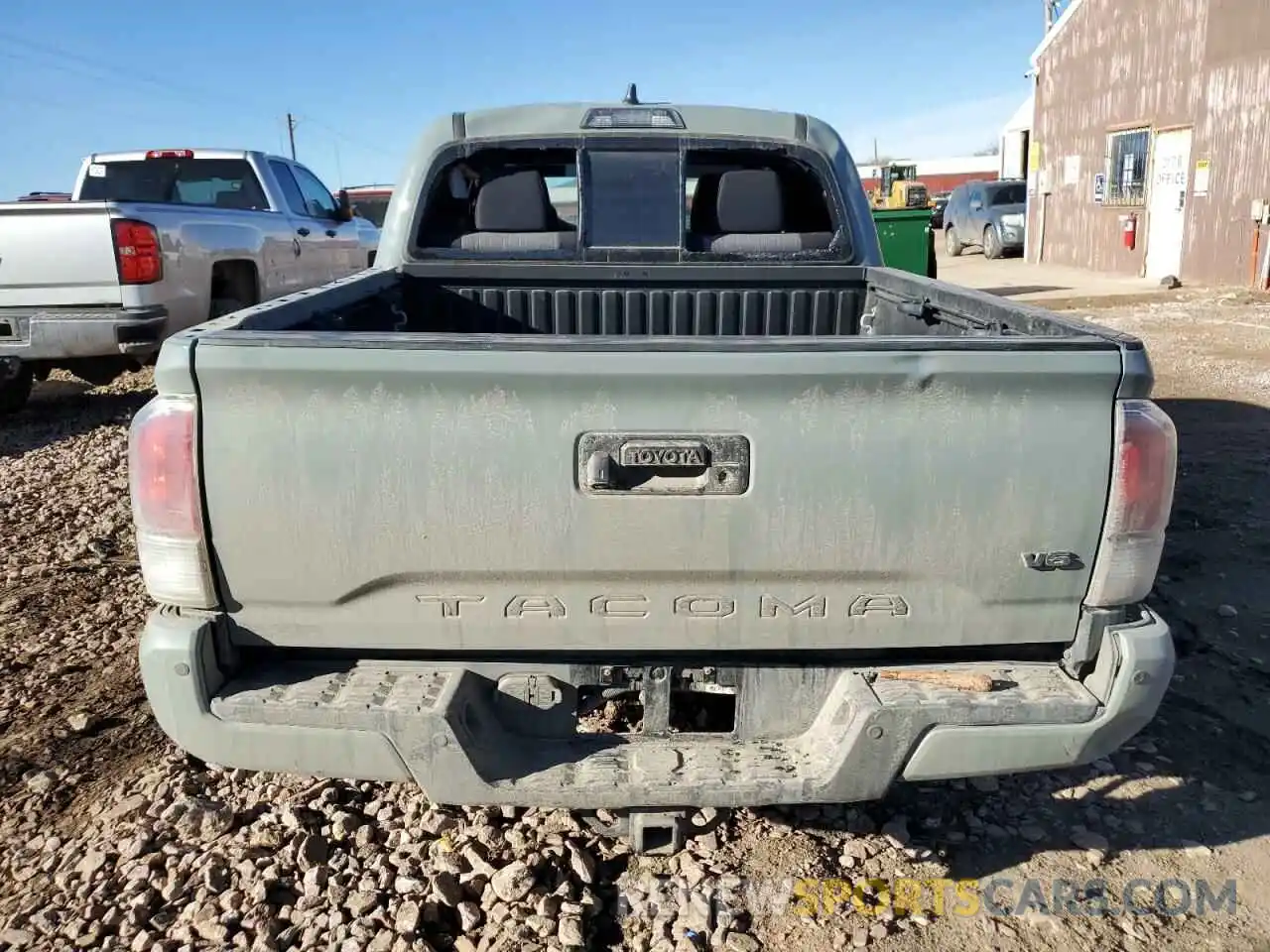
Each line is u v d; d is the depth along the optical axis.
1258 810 3.13
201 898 2.66
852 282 4.13
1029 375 2.16
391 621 2.30
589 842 2.92
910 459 2.20
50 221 7.22
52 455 7.28
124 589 4.81
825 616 2.30
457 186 4.17
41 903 2.68
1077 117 19.80
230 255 8.42
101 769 3.32
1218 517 5.60
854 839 2.97
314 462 2.19
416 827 2.97
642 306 4.12
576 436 2.17
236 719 2.25
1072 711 2.27
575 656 2.38
